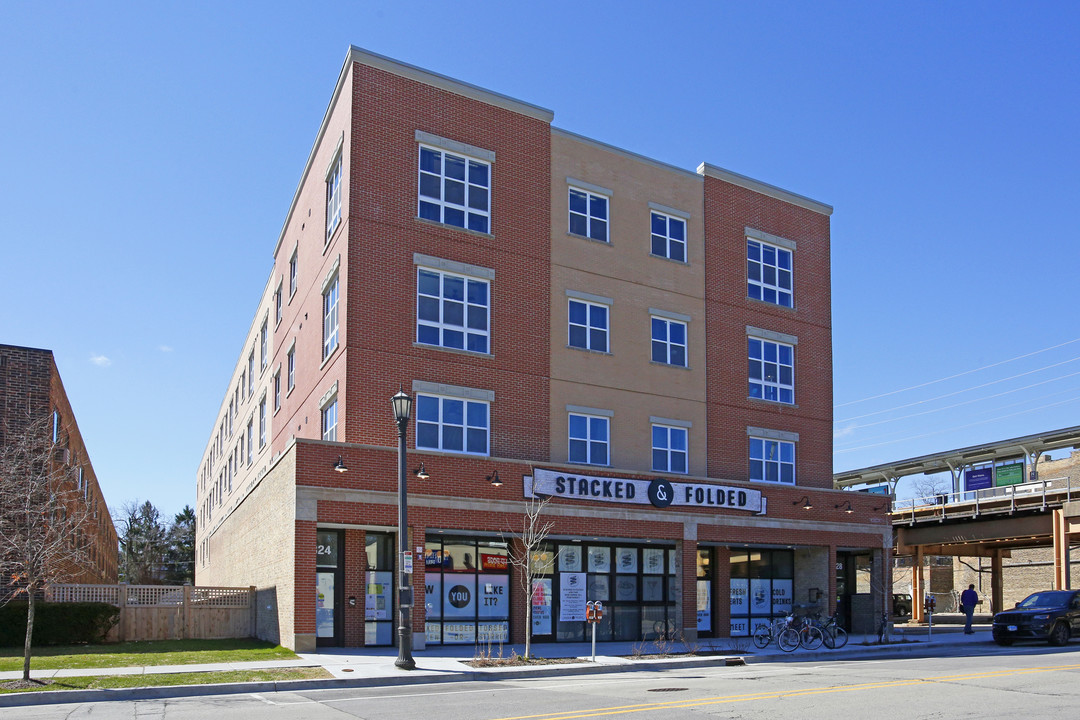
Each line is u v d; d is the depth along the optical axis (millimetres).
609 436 29922
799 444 34781
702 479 29594
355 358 25500
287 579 23109
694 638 28531
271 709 13812
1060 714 12727
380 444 25484
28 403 31922
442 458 24828
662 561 29672
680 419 31609
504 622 26297
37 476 28828
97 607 25594
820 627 26281
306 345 31719
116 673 17859
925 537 45906
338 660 20578
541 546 27266
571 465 26984
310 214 32219
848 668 20469
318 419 28922
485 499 25297
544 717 12641
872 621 33875
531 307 28984
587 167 31109
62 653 22172
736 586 31781
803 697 14797
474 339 27781
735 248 34406
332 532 24078
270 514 26312
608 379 30188
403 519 19969
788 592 33188
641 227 32094
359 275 26000
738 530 30344
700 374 32500
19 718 13125
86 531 46812
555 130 30625
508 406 27922
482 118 29031
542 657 22203
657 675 19531
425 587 24734
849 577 35125
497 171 29094
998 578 49844
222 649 23156
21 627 24406
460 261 27766
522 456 27906
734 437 32906
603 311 30750
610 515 27469
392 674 18141
